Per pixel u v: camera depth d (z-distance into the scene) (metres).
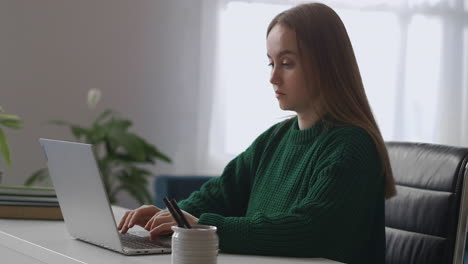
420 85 4.97
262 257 1.31
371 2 4.85
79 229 1.41
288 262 1.27
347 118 1.52
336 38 1.54
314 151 1.52
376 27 4.87
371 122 1.55
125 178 4.00
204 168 4.66
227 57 4.64
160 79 4.59
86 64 4.42
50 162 1.45
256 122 4.68
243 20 4.65
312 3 1.57
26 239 1.44
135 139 3.88
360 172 1.42
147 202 4.02
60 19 4.35
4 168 4.22
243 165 1.80
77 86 4.40
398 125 4.92
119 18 4.48
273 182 1.63
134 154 3.80
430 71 4.98
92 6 4.42
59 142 1.38
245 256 1.31
